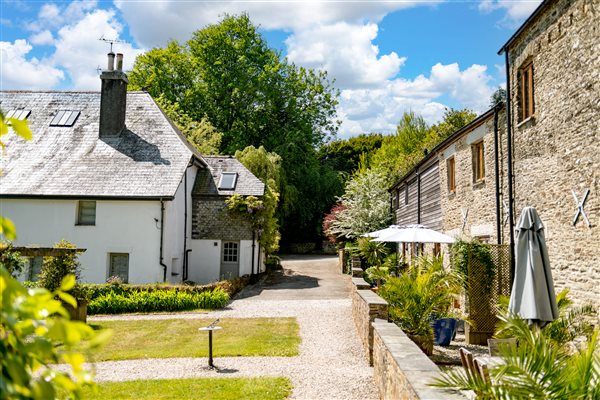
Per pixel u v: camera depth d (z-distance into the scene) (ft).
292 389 24.27
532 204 34.17
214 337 37.35
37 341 4.93
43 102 77.46
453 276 33.81
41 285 40.27
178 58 124.57
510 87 37.58
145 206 64.80
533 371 12.81
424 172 67.15
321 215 137.08
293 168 125.70
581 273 27.86
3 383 4.46
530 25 33.91
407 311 32.04
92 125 74.18
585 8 27.25
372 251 78.79
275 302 56.18
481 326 36.37
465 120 96.07
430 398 12.52
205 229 76.13
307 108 133.28
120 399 22.72
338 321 43.24
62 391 6.06
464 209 48.73
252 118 124.67
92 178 66.59
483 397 13.07
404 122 139.85
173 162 69.15
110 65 73.15
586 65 27.17
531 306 23.86
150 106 77.82
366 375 26.68
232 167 81.82
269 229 80.38
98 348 4.82
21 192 64.59
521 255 25.25
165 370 28.17
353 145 175.01
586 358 13.20
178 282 70.33
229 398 22.80
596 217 26.23
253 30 125.59
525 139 35.24
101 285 54.19
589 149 26.94
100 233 64.90
